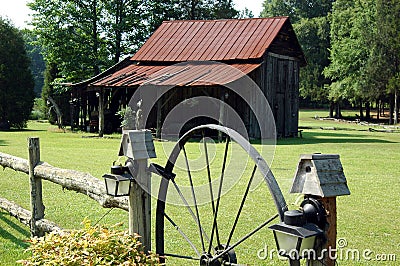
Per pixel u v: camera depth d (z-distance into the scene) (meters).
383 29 39.31
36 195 5.03
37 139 5.06
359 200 7.74
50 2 32.66
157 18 34.84
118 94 25.64
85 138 21.53
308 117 51.59
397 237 5.68
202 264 3.74
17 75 30.06
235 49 21.05
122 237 3.53
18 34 31.05
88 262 3.15
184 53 22.09
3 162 5.85
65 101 33.75
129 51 34.53
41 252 3.46
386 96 41.56
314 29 58.34
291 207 6.51
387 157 13.98
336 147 17.08
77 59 32.59
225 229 5.91
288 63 22.89
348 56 43.22
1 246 5.10
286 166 11.47
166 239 5.48
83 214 6.57
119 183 3.60
